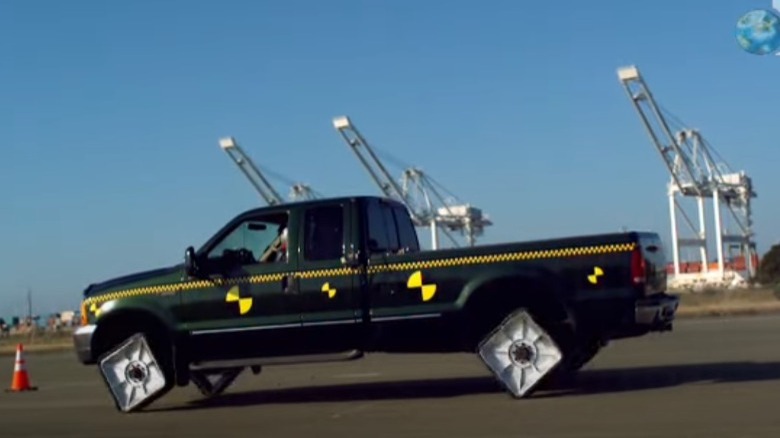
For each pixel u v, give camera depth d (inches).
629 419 397.1
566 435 369.4
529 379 465.4
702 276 2883.9
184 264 506.3
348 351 488.7
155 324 510.3
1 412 533.6
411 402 489.4
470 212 2748.5
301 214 495.8
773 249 2913.4
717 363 606.2
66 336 2320.4
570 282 461.1
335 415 456.4
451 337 477.7
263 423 443.2
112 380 510.0
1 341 2229.3
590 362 647.1
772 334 873.5
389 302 478.9
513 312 469.1
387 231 514.3
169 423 459.5
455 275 472.1
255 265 497.4
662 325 470.9
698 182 3024.1
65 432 442.0
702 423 380.2
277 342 492.7
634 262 455.5
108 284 522.0
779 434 351.9
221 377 565.9
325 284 486.0
